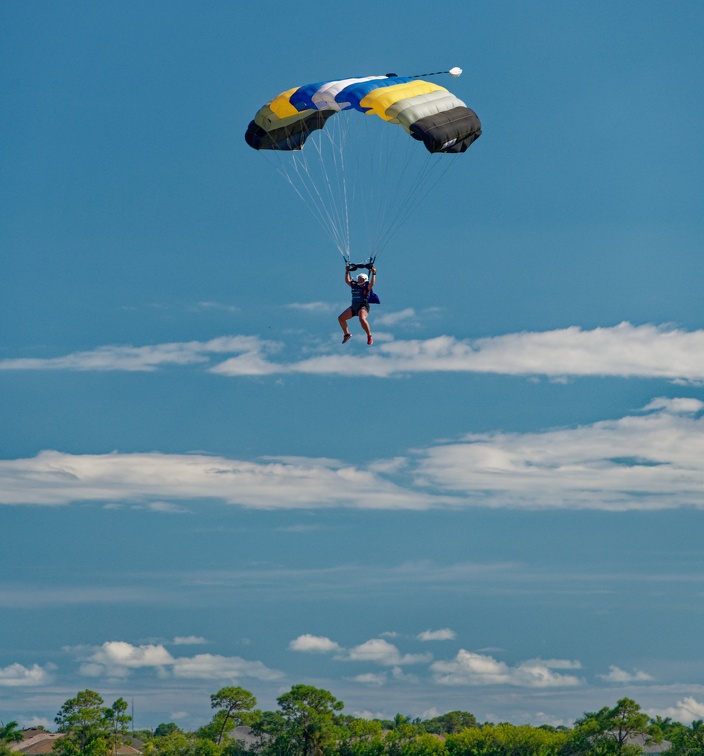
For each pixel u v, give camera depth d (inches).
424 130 2810.0
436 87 3038.9
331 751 7844.5
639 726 7844.5
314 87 3004.4
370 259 2731.3
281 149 3228.3
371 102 2910.9
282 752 7741.1
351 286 2733.8
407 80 3048.7
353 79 3065.9
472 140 2982.3
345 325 2753.4
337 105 2947.8
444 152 2901.1
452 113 2915.8
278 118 3043.8
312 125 3174.2
